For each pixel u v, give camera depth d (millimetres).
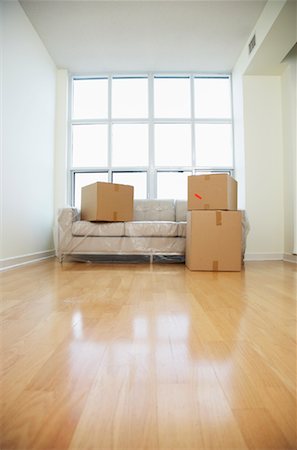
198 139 3936
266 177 3459
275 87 3484
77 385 620
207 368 701
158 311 1208
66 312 1190
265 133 3473
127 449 435
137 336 918
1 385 621
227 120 3906
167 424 491
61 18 2918
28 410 531
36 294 1530
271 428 484
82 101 4016
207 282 1924
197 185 2602
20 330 975
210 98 3992
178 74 3955
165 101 3994
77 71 3898
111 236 2957
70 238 2955
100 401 560
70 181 3914
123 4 2744
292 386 619
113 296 1490
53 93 3684
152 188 3879
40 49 3234
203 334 938
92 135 3980
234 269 2467
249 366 713
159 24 3010
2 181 2438
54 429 480
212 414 520
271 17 2658
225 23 3002
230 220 2482
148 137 3916
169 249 2959
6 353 790
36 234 3145
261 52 3025
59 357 763
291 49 2998
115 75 3965
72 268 2617
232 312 1198
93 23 2996
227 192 2525
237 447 441
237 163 3711
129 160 3951
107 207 2912
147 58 3613
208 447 440
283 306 1297
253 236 3447
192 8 2795
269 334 941
